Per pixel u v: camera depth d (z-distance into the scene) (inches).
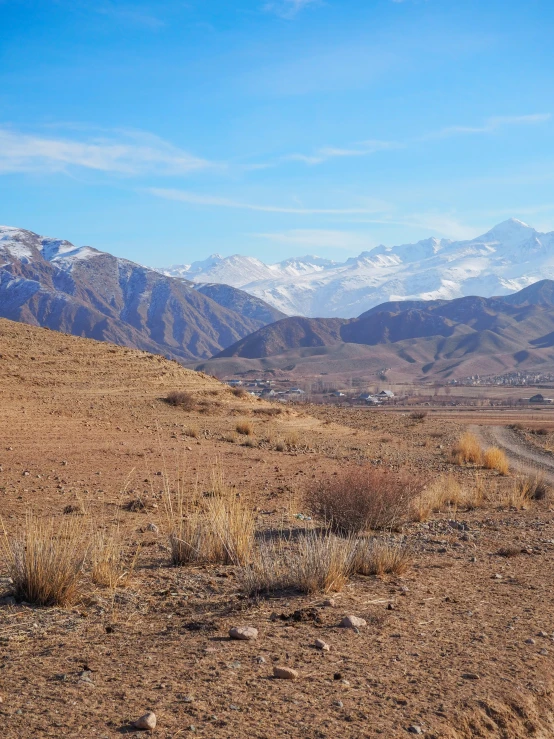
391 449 1405.0
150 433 1179.9
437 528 540.4
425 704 193.9
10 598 288.4
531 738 191.9
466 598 309.0
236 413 1603.1
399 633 253.1
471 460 1262.3
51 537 342.0
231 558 362.6
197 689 196.2
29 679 201.6
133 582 319.9
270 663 218.4
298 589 312.2
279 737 171.5
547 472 1164.5
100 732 169.5
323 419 2011.6
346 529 486.0
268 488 711.1
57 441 973.2
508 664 226.5
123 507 544.4
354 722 181.0
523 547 452.4
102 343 1879.9
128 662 216.8
